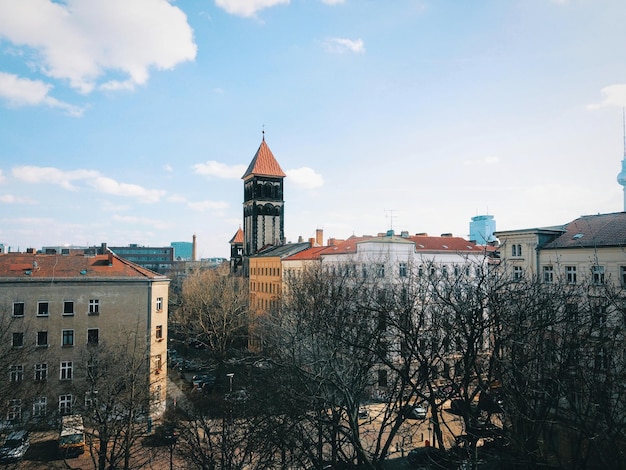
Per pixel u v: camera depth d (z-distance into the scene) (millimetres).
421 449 31688
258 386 31125
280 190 104375
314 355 24984
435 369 21906
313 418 22734
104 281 41938
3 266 41500
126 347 36594
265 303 83000
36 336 39531
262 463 23672
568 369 20438
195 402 35750
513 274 38438
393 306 27438
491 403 22891
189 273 112688
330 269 56031
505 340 19984
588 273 33875
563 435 26516
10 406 30297
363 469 23500
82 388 37438
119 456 27094
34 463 31922
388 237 55094
